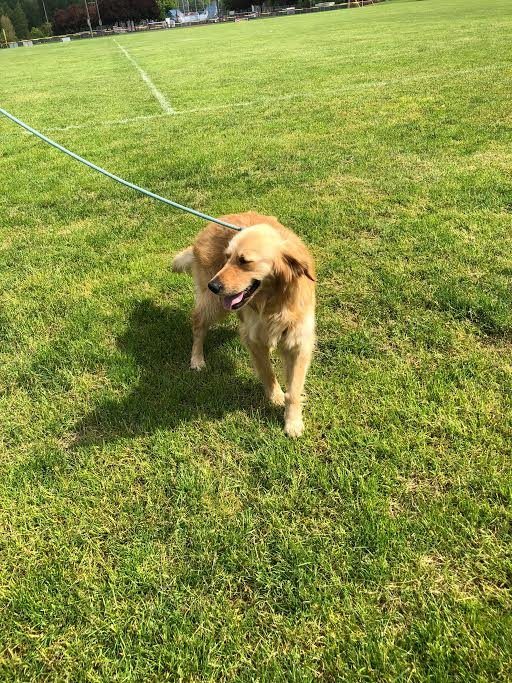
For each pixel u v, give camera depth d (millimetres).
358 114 3893
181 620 901
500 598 874
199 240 1552
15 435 1335
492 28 8609
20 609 944
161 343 1669
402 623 866
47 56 15430
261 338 1310
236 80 6223
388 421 1259
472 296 1637
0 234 2500
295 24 18000
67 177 3219
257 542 1025
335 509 1070
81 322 1765
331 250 2029
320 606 903
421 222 2127
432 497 1068
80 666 859
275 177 2822
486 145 2914
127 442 1291
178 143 3697
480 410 1247
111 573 984
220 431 1302
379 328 1596
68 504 1140
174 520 1082
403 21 12531
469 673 779
